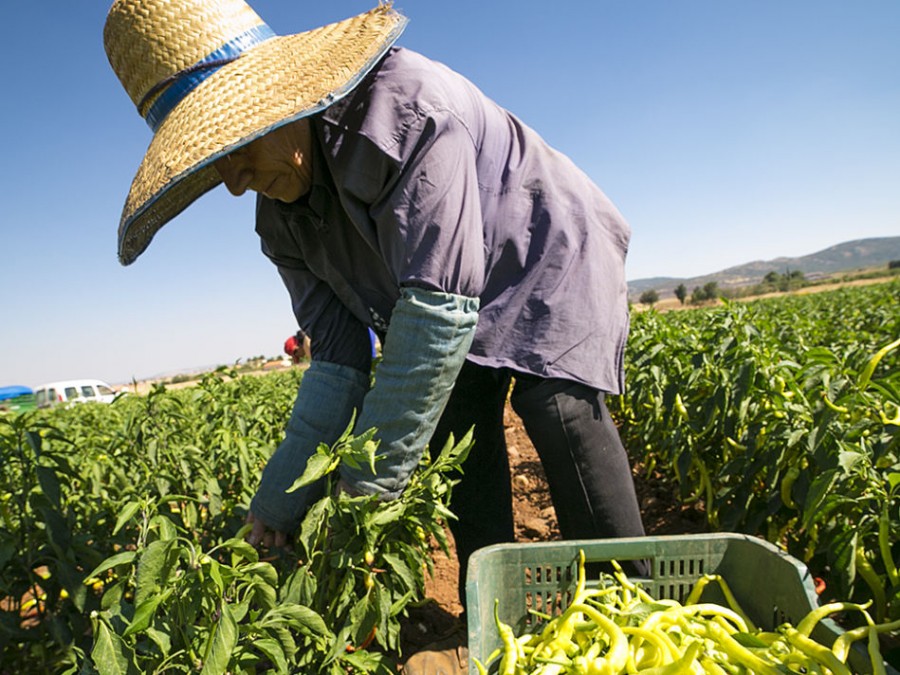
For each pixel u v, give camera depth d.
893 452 2.27
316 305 2.59
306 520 1.90
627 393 5.59
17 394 33.12
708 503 3.30
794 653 1.49
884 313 8.57
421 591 2.34
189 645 1.57
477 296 2.01
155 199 1.70
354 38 1.87
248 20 1.97
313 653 2.01
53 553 2.06
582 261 2.38
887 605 2.04
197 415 4.03
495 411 2.81
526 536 4.18
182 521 2.45
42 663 2.07
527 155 2.37
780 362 2.80
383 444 1.96
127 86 2.01
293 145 1.99
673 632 1.59
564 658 1.47
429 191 1.87
